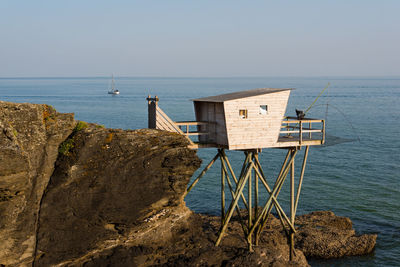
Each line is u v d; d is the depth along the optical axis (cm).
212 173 4941
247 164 2514
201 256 2114
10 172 1577
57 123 1844
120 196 1891
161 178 1980
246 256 2189
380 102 15425
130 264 1912
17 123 1678
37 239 1738
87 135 1858
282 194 4000
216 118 2383
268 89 2602
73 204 1798
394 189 4144
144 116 10419
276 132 2417
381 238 3014
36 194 1744
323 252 2767
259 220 2531
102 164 1862
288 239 2589
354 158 5616
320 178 4597
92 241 1842
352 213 3500
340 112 11631
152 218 1986
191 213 2238
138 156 1931
